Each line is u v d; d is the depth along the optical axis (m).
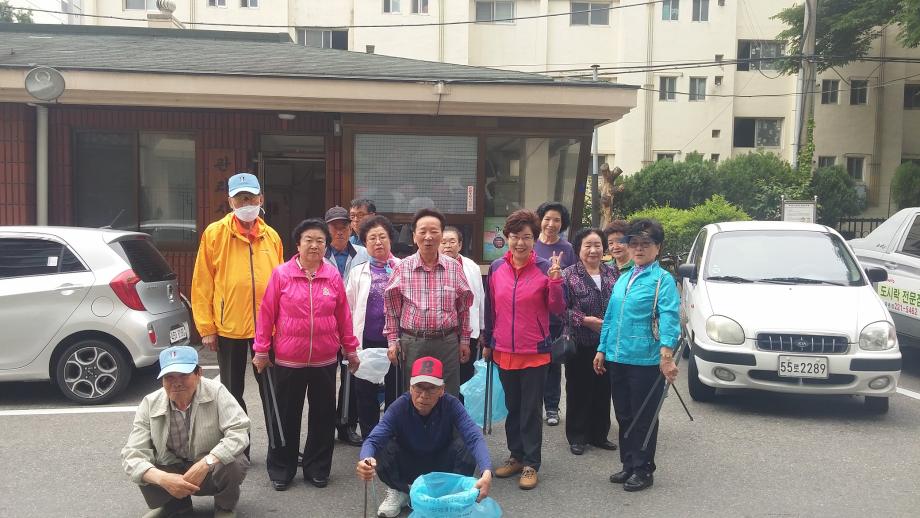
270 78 8.75
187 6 29.03
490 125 9.55
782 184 26.03
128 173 10.05
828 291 7.01
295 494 4.84
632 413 4.93
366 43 29.31
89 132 9.95
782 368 6.39
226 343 5.12
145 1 28.66
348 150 9.49
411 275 4.95
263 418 6.50
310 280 4.81
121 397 7.10
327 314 4.81
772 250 7.70
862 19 25.97
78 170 9.98
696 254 8.65
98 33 13.08
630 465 4.93
